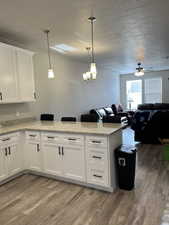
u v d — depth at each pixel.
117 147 2.92
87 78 3.89
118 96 10.51
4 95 3.32
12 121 3.93
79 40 4.09
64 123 3.70
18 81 3.60
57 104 5.32
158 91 9.84
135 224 2.00
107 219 2.11
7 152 3.12
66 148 2.97
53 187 2.91
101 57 5.95
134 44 4.58
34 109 4.51
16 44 4.07
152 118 5.01
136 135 5.24
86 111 6.98
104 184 2.70
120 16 2.91
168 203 2.37
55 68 5.25
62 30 3.44
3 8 2.52
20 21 2.98
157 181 2.98
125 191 2.71
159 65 8.12
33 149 3.37
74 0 2.37
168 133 4.96
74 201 2.49
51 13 2.72
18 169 3.34
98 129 2.86
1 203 2.50
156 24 3.30
